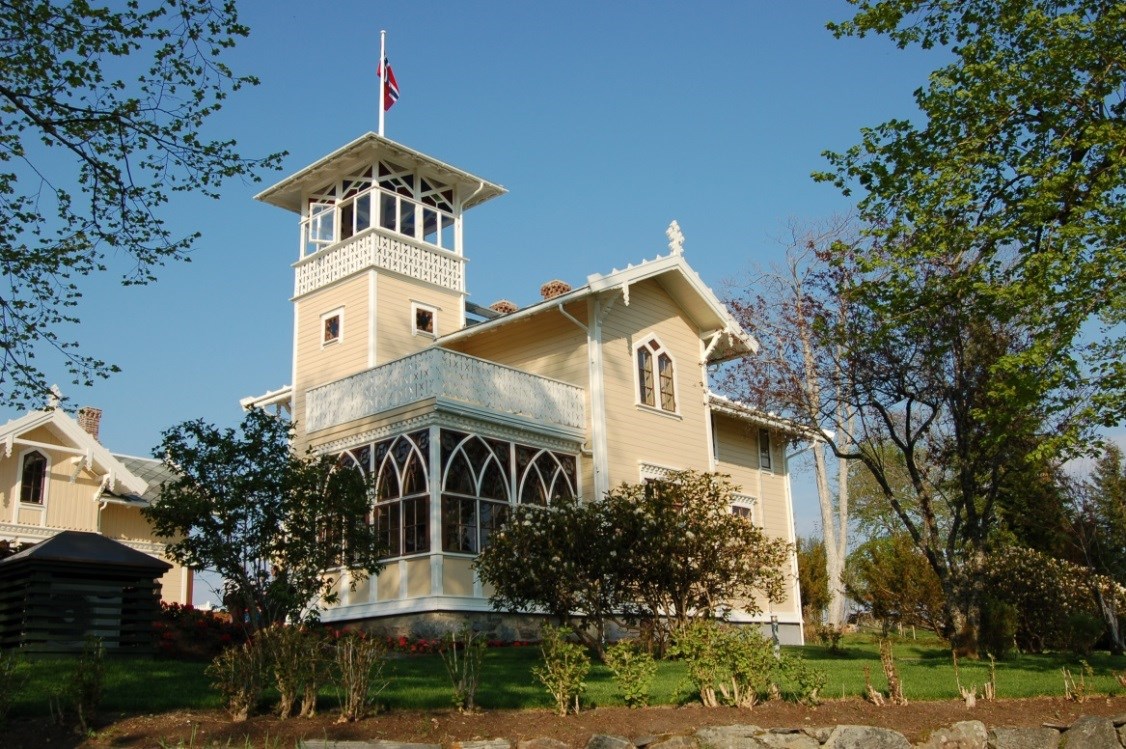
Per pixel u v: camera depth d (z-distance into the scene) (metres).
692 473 18.98
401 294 27.44
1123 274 14.16
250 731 9.89
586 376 24.11
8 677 10.19
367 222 27.64
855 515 52.28
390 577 20.55
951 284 16.34
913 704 12.24
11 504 27.00
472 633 18.61
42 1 13.23
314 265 28.64
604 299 24.38
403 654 17.28
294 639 10.75
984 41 16.12
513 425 21.94
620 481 23.78
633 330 25.41
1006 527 28.89
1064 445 14.93
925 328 17.58
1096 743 11.70
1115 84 15.62
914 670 15.41
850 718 11.38
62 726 9.98
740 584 18.20
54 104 13.74
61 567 14.33
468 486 20.81
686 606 17.72
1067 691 13.43
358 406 22.45
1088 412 14.44
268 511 15.11
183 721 10.23
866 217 16.98
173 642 15.43
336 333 27.52
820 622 32.59
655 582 17.34
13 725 9.97
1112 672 15.84
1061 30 15.70
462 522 20.48
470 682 11.75
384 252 27.20
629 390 24.78
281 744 9.55
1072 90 15.74
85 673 10.16
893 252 16.55
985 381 17.95
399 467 21.08
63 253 14.17
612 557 16.66
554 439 23.02
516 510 17.92
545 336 25.27
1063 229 14.32
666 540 17.02
